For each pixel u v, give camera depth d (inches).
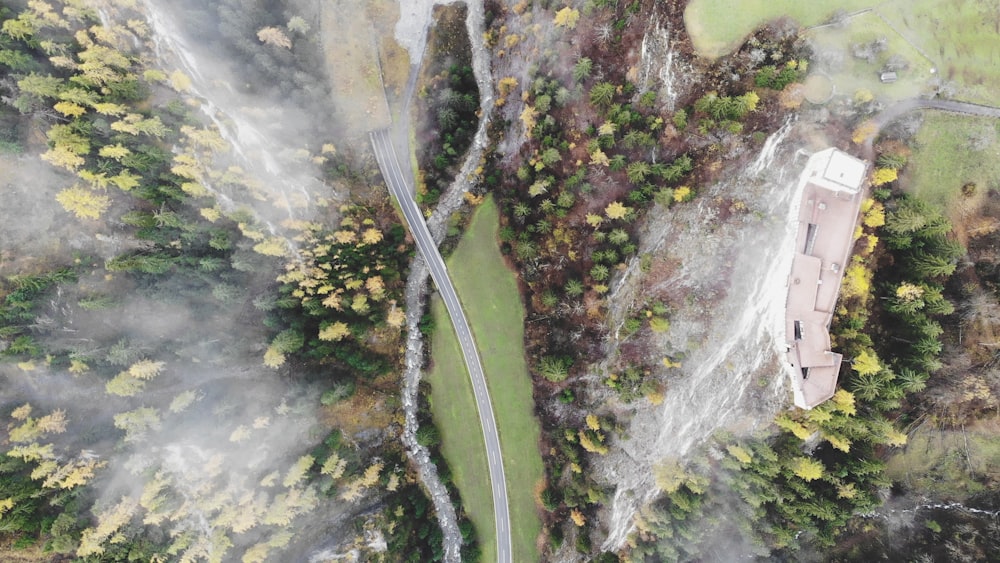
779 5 2386.8
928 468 2556.6
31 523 2588.6
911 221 2193.7
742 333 2581.2
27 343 2655.0
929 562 2507.4
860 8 2351.1
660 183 2625.5
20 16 2470.5
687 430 2728.8
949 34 2327.8
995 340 2331.4
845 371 2399.1
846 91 2368.4
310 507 2859.3
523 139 3014.3
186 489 2802.7
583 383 3016.7
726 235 2559.1
